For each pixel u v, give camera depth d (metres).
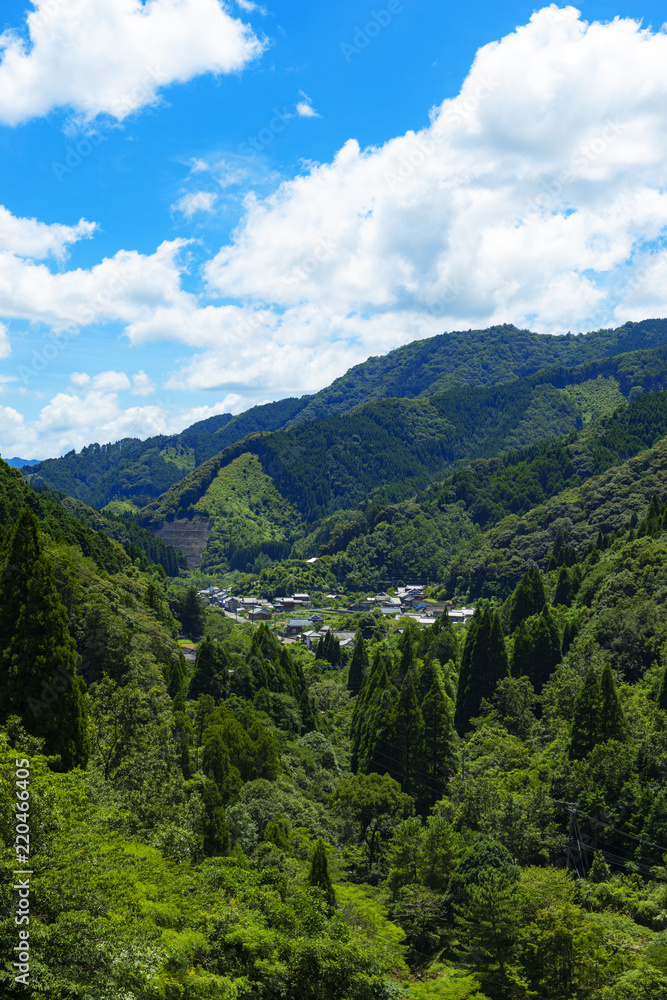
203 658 86.06
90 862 25.47
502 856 52.75
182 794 47.78
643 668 79.62
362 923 45.75
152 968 23.97
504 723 83.94
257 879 40.62
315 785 75.88
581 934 43.66
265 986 31.67
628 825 56.47
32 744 33.94
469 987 42.38
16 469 114.94
